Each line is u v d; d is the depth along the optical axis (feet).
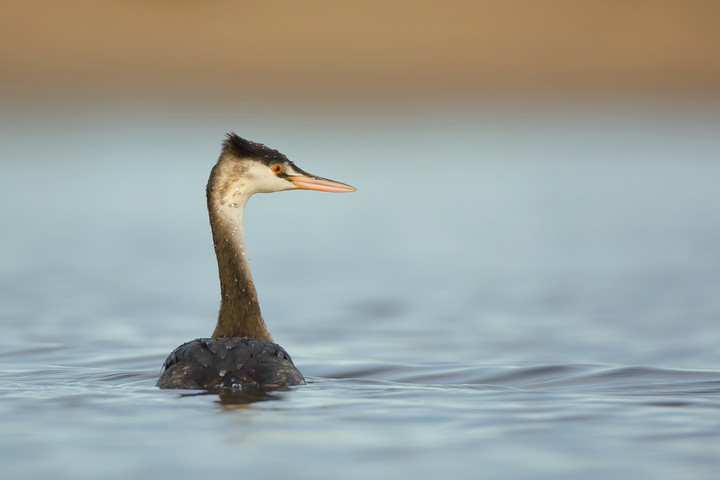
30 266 69.46
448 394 33.53
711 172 120.98
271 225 92.53
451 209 99.66
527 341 47.57
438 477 24.30
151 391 32.83
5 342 46.21
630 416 30.12
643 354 44.04
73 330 49.44
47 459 25.49
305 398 31.78
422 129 159.02
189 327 50.67
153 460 25.38
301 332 50.47
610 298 58.75
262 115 165.78
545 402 32.22
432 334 49.65
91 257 73.20
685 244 77.92
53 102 170.50
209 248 77.87
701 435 27.91
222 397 31.55
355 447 26.61
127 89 178.09
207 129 151.64
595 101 183.11
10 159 129.49
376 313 55.72
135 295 59.77
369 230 88.79
